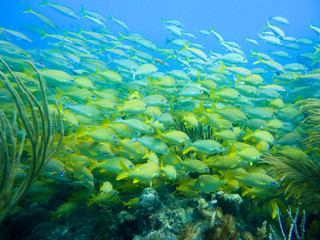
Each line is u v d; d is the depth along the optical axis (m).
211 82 2.01
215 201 1.27
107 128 1.38
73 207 1.19
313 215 1.10
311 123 1.37
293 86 2.80
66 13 3.22
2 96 1.55
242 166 1.28
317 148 1.32
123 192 1.35
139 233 1.10
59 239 1.08
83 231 1.14
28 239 1.07
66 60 2.67
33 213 1.20
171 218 1.13
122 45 3.37
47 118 0.91
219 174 1.36
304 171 1.21
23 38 2.94
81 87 1.87
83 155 1.27
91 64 2.73
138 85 2.32
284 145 1.60
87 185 1.19
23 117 0.84
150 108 1.58
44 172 1.11
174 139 1.31
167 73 2.59
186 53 3.11
